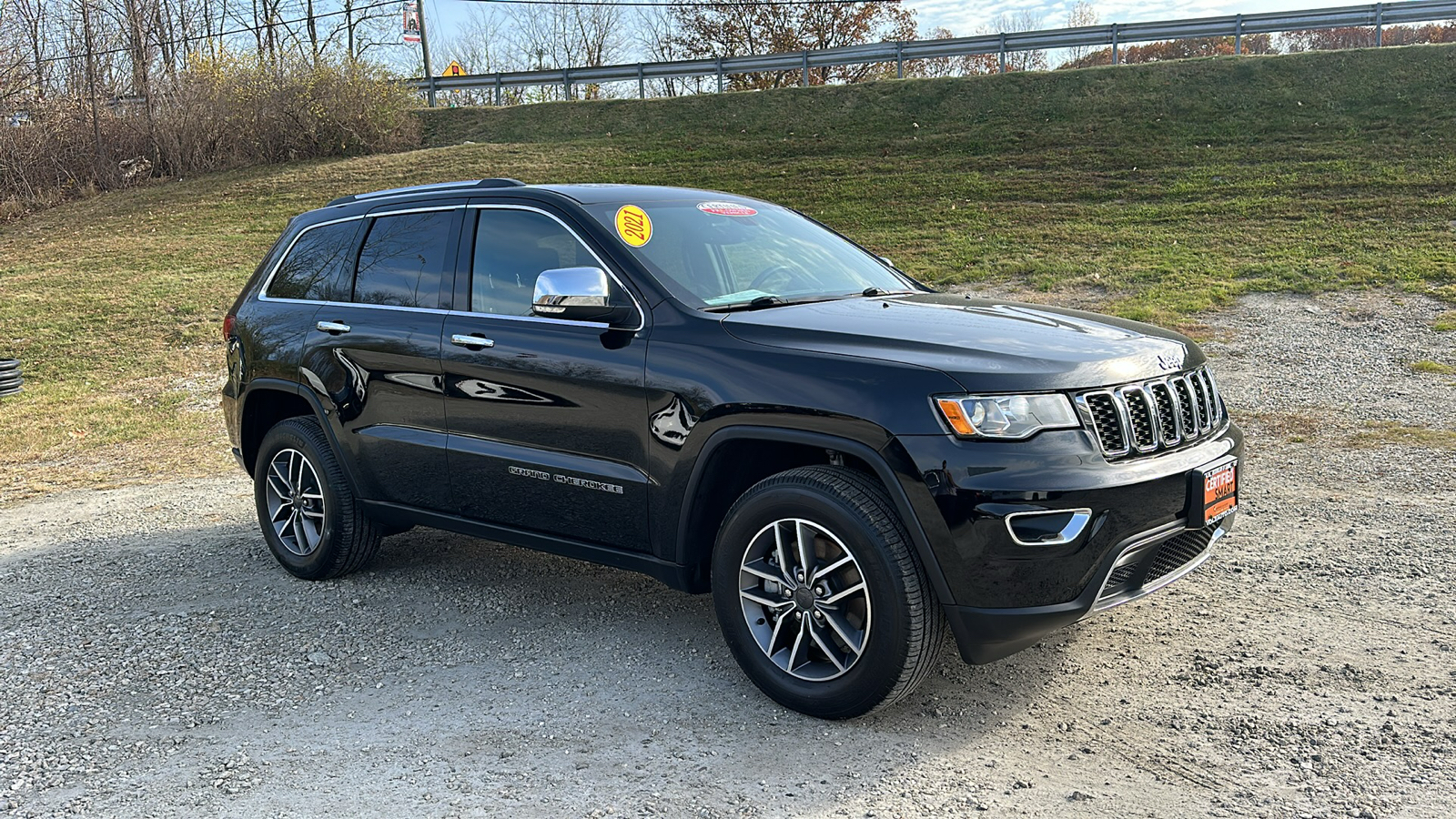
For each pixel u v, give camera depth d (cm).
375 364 462
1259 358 1012
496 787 309
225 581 524
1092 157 1902
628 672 392
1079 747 324
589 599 474
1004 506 306
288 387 505
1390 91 1938
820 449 351
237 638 443
